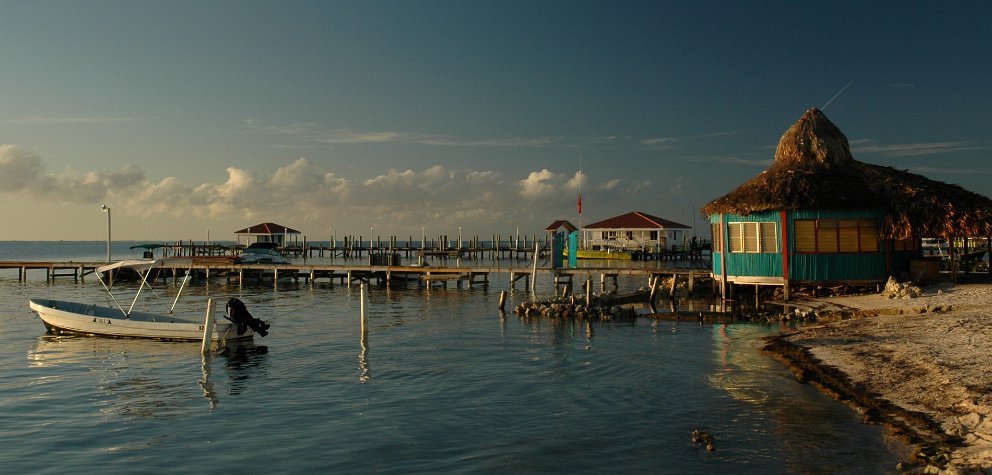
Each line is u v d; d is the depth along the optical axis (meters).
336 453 11.20
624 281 54.88
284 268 50.69
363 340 23.48
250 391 15.98
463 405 14.25
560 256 54.09
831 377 15.17
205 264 52.12
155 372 18.39
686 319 26.83
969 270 35.47
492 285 51.25
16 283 54.19
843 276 27.09
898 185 26.86
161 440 12.11
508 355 20.16
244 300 39.53
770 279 28.05
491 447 11.38
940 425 11.33
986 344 16.25
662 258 73.81
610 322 27.16
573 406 13.96
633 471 10.07
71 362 19.92
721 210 29.25
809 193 27.12
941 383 13.40
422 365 18.86
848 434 11.35
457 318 29.78
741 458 10.45
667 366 17.72
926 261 26.91
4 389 16.39
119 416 13.80
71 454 11.38
